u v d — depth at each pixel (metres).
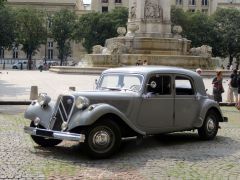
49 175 8.92
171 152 11.51
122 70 12.28
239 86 22.86
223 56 98.50
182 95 12.61
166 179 8.87
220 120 13.76
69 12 111.44
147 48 46.91
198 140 13.36
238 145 12.70
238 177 9.17
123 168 9.70
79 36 99.94
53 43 134.50
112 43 48.22
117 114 10.77
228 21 96.38
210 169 9.80
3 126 14.91
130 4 49.22
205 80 40.69
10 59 121.31
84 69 46.16
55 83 33.88
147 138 13.48
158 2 48.09
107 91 11.45
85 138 10.36
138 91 11.68
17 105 22.28
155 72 12.04
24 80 38.88
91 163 10.09
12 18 97.38
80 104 10.51
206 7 139.25
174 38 47.84
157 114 12.01
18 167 9.49
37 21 101.00
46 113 11.18
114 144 10.68
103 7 139.50
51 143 11.79
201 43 93.88
